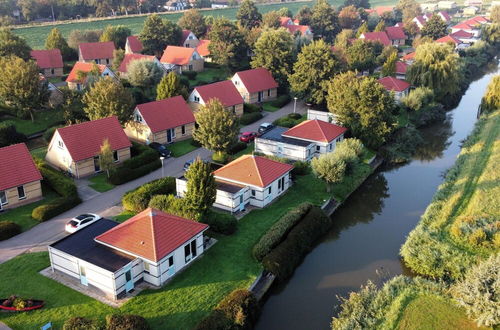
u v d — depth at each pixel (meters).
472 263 36.69
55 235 41.12
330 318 33.25
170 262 34.56
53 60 101.00
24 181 46.19
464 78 100.50
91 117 62.72
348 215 49.41
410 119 77.19
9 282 34.06
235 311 30.69
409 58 115.38
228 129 55.94
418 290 34.19
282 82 89.12
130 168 54.47
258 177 46.84
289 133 61.22
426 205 51.38
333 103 68.56
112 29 123.75
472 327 30.23
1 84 66.31
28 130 67.75
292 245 39.31
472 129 76.38
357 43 104.06
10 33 95.00
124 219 43.56
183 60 105.31
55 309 31.20
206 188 40.19
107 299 32.41
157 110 65.19
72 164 52.75
